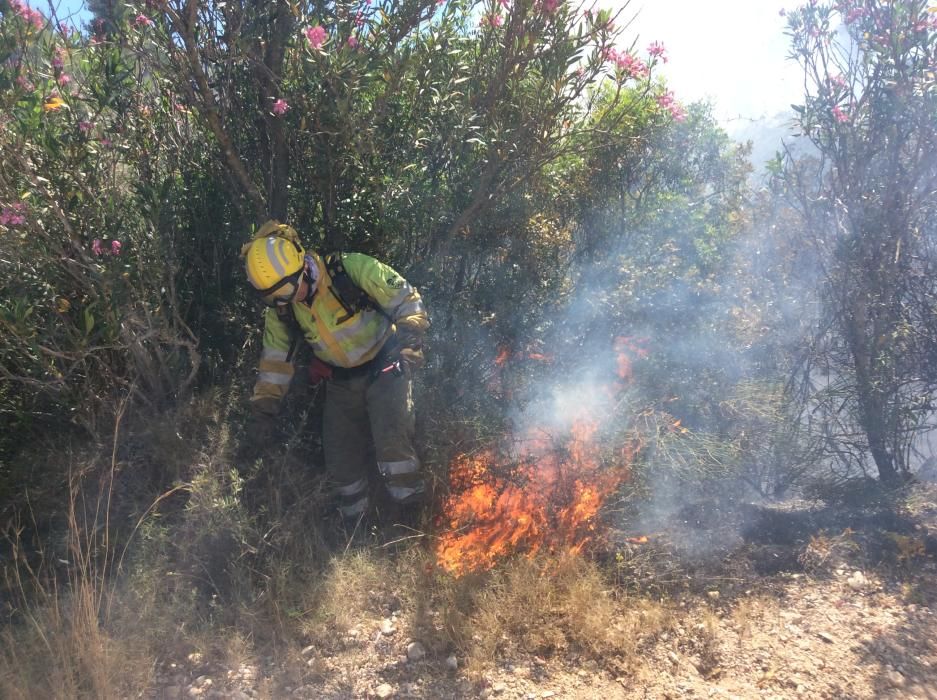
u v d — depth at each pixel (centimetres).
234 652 283
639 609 321
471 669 282
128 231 344
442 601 314
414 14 352
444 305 426
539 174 429
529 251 443
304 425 368
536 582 321
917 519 393
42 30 321
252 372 385
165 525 327
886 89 388
